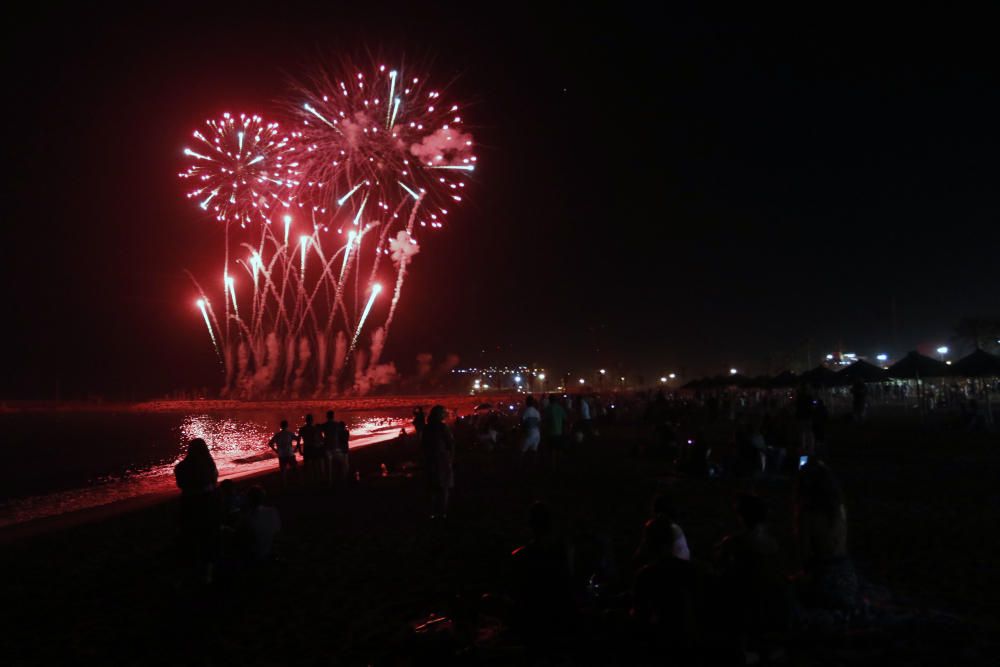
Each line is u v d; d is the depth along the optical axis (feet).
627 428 107.14
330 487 52.85
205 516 26.16
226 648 19.79
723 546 17.60
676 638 16.72
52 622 23.43
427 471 37.40
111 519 48.21
